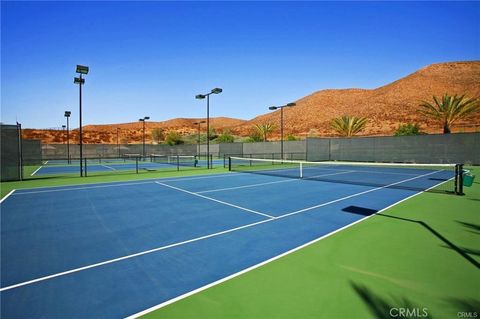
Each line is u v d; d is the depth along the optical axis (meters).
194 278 4.80
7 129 17.67
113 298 4.20
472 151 28.88
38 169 28.56
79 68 18.78
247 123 138.00
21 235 7.16
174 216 8.97
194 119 185.00
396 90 105.44
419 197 11.99
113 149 49.75
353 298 4.11
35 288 4.50
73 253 5.96
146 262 5.48
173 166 31.58
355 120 47.12
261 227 7.73
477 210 9.55
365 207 10.13
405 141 32.88
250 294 4.25
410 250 5.96
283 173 22.80
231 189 14.38
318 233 7.18
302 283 4.57
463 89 93.69
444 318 3.64
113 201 11.38
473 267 5.10
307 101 133.00
